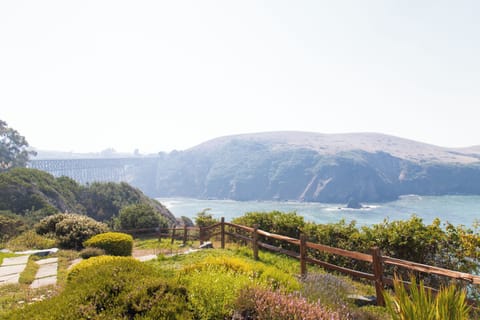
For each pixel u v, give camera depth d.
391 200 132.62
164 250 11.59
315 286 4.96
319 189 147.75
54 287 6.59
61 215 15.11
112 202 40.47
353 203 115.44
